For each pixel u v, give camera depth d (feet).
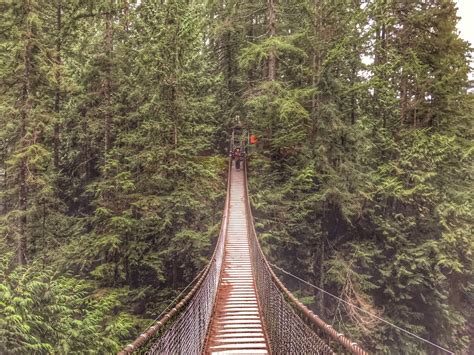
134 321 43.96
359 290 57.72
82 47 63.10
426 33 67.36
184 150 60.54
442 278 55.57
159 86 58.54
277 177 69.46
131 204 52.49
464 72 62.80
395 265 58.90
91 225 59.21
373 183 62.64
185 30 59.93
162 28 58.65
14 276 28.35
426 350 58.75
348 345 12.30
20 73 47.09
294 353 20.21
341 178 61.46
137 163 57.26
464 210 55.06
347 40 63.21
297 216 63.41
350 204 61.26
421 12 67.72
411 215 62.75
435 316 59.62
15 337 23.72
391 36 70.03
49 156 46.80
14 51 45.29
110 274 51.42
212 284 33.09
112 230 50.57
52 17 64.34
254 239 46.75
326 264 62.23
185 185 57.72
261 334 27.96
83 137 63.00
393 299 60.59
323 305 60.70
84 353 27.84
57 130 61.26
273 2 69.97
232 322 30.09
